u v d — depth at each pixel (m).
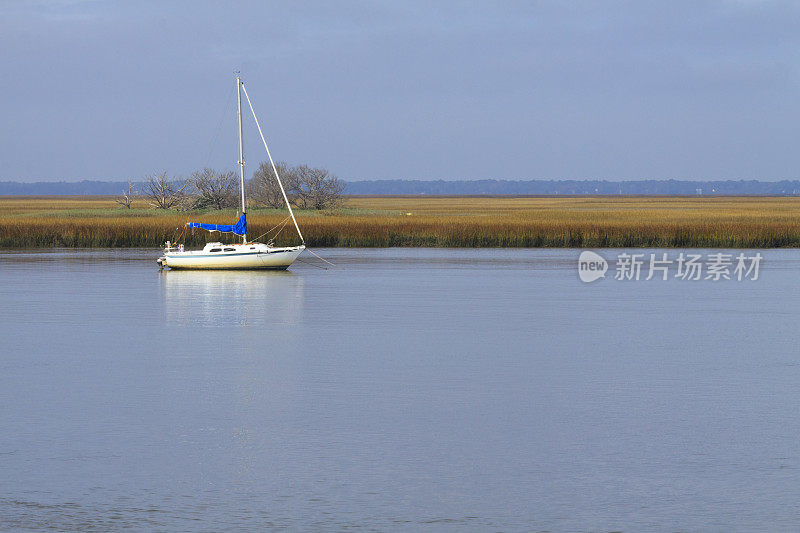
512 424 31.11
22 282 78.75
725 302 66.19
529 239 118.19
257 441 29.06
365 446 28.53
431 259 101.50
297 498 24.03
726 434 29.89
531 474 25.86
